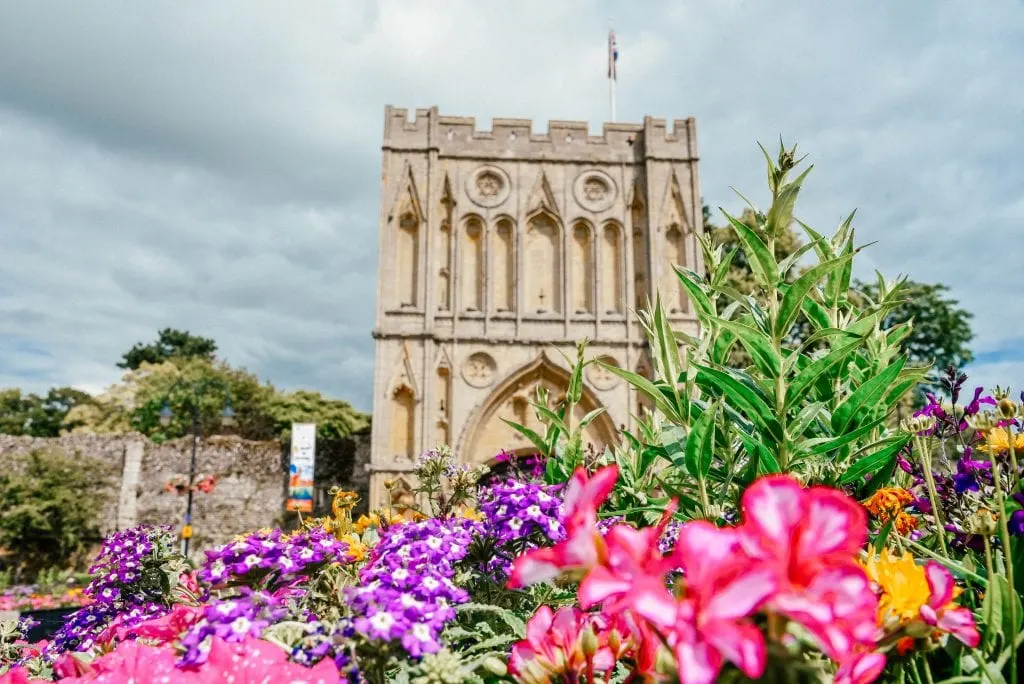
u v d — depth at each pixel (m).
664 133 27.48
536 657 1.60
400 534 2.35
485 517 3.09
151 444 31.20
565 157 27.39
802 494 1.07
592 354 25.53
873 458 2.32
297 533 2.65
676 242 26.72
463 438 24.52
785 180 2.44
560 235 26.83
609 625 1.64
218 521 29.53
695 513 2.40
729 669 1.09
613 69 29.17
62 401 62.28
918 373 2.60
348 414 51.91
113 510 30.48
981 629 1.79
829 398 2.82
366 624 1.72
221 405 49.31
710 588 1.02
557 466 3.81
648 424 3.75
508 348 25.56
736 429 2.58
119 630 2.82
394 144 26.62
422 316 25.27
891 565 1.38
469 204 26.83
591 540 1.21
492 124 27.48
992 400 2.38
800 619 0.99
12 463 30.83
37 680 2.16
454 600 2.11
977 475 2.42
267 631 2.02
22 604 21.45
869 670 1.24
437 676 1.68
